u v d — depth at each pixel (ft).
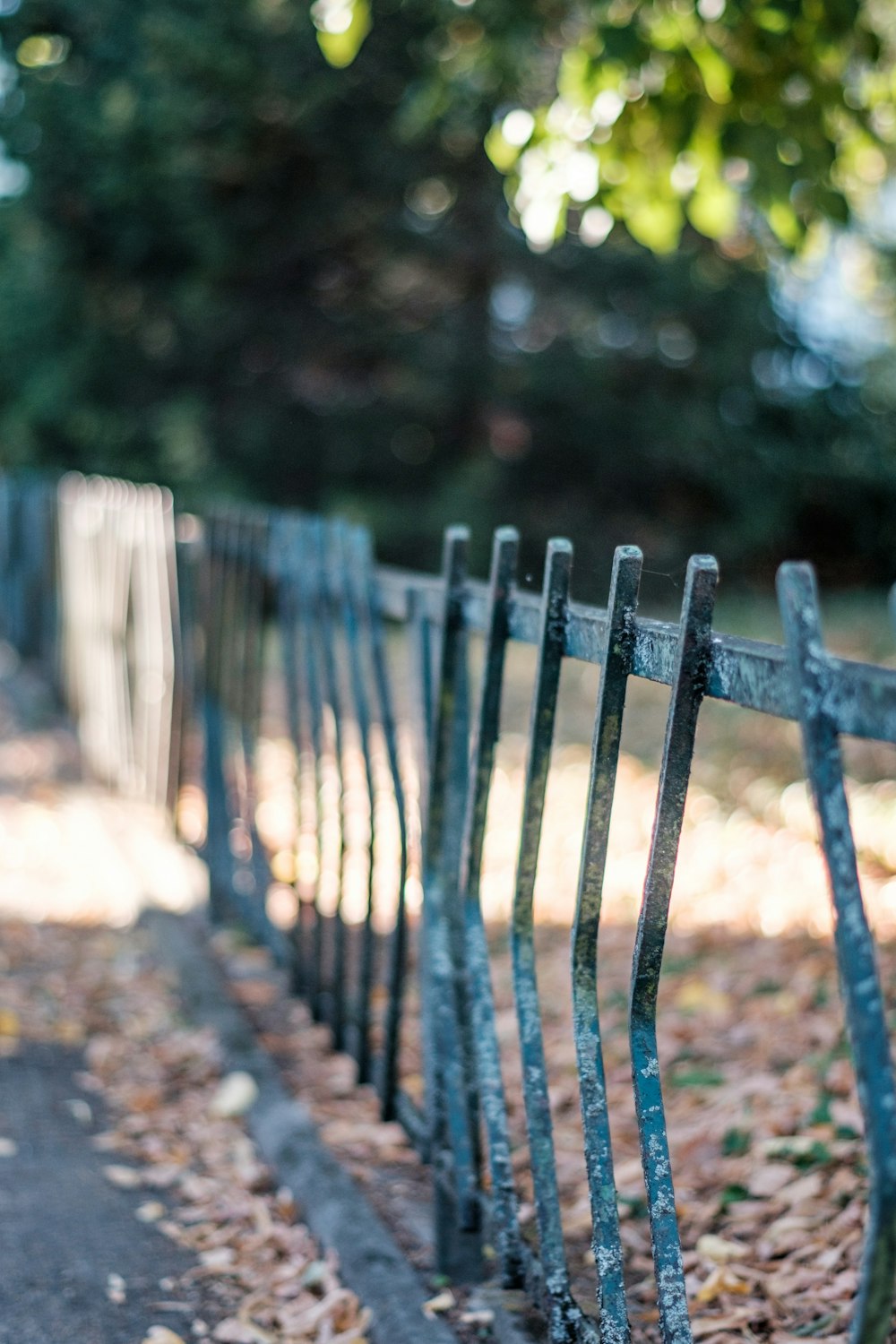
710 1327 9.02
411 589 10.87
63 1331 9.81
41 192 49.85
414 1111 11.40
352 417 55.01
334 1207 11.16
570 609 7.97
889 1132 4.91
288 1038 15.14
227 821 18.13
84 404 53.11
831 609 43.50
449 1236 10.16
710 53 17.02
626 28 16.62
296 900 14.83
